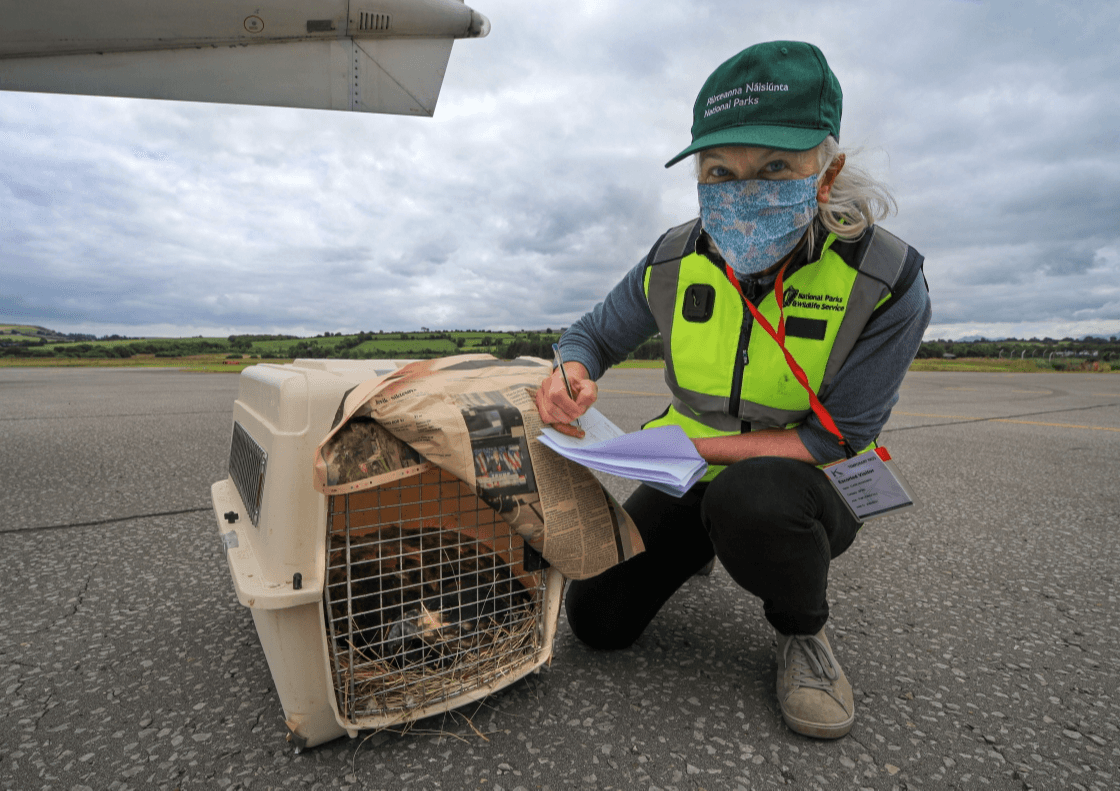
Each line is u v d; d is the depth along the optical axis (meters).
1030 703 1.38
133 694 1.38
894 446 4.79
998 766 1.15
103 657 1.54
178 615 1.79
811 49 1.13
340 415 1.05
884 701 1.38
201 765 1.13
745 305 1.33
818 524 1.20
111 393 8.77
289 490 1.07
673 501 1.50
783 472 1.19
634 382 11.29
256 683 1.43
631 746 1.19
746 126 1.12
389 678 1.22
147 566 2.16
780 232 1.18
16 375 13.95
